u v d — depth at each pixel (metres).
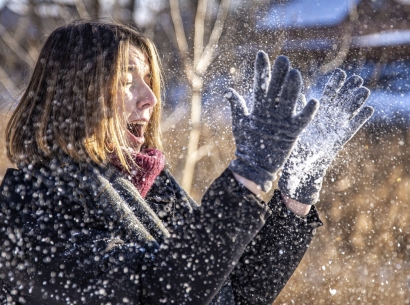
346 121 1.51
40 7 5.94
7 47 6.57
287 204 1.53
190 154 4.93
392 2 7.15
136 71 1.49
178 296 1.24
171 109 5.45
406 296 4.46
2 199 1.36
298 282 4.44
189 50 6.21
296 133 1.26
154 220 1.39
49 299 1.26
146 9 5.62
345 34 6.35
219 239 1.24
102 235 1.29
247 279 1.52
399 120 5.86
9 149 1.46
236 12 5.44
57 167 1.36
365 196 5.21
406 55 6.89
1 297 1.31
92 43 1.42
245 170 1.26
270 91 1.26
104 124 1.39
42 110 1.42
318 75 5.63
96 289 1.24
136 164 1.45
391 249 4.97
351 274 4.64
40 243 1.27
